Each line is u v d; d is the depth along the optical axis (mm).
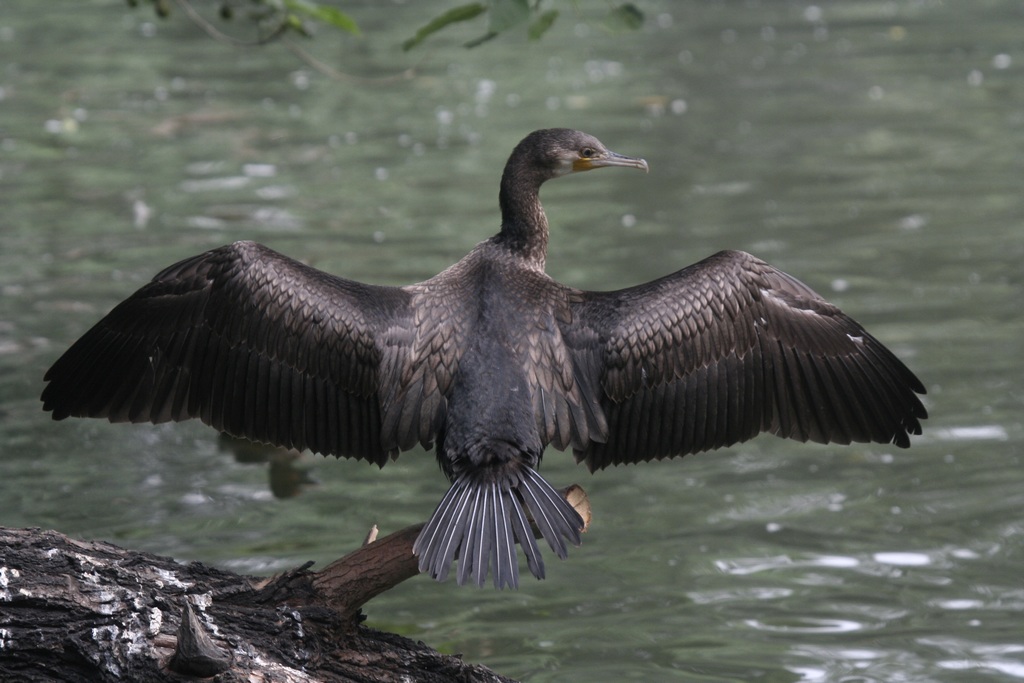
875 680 8594
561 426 6594
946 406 12828
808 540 10633
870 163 21234
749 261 6863
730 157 21688
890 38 30109
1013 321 14734
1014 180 20188
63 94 25656
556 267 16578
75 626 6332
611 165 7418
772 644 9109
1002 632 9180
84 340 6758
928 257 16969
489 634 9375
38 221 18641
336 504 11367
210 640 6281
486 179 20500
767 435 13023
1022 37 29672
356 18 32594
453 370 6602
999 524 10711
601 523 11094
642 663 8883
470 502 6223
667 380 6766
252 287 6602
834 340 6844
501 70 27703
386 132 23219
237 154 21969
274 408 6676
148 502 11344
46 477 11836
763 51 29062
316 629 6762
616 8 8680
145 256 17188
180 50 29453
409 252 17141
